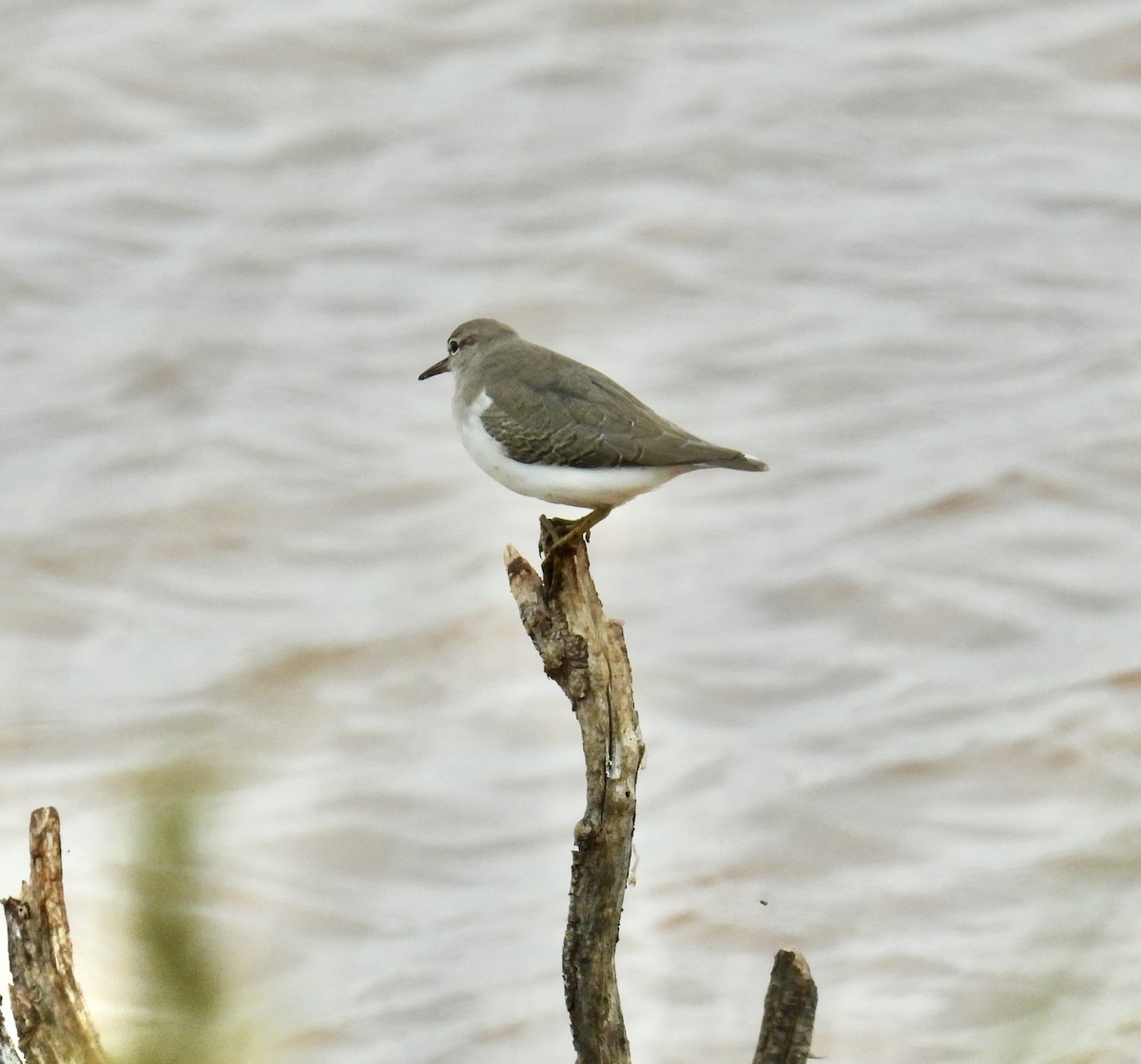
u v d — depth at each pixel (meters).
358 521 22.89
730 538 22.27
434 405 24.86
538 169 28.91
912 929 15.23
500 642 20.31
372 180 28.75
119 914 5.32
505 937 15.70
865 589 21.00
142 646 20.89
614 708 9.20
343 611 21.17
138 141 29.83
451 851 17.14
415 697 19.64
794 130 29.67
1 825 17.28
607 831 9.11
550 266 27.06
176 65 30.97
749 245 27.39
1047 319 26.02
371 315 26.48
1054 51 31.20
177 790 5.26
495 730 19.02
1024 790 17.34
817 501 22.86
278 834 17.14
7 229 28.06
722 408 24.78
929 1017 13.88
